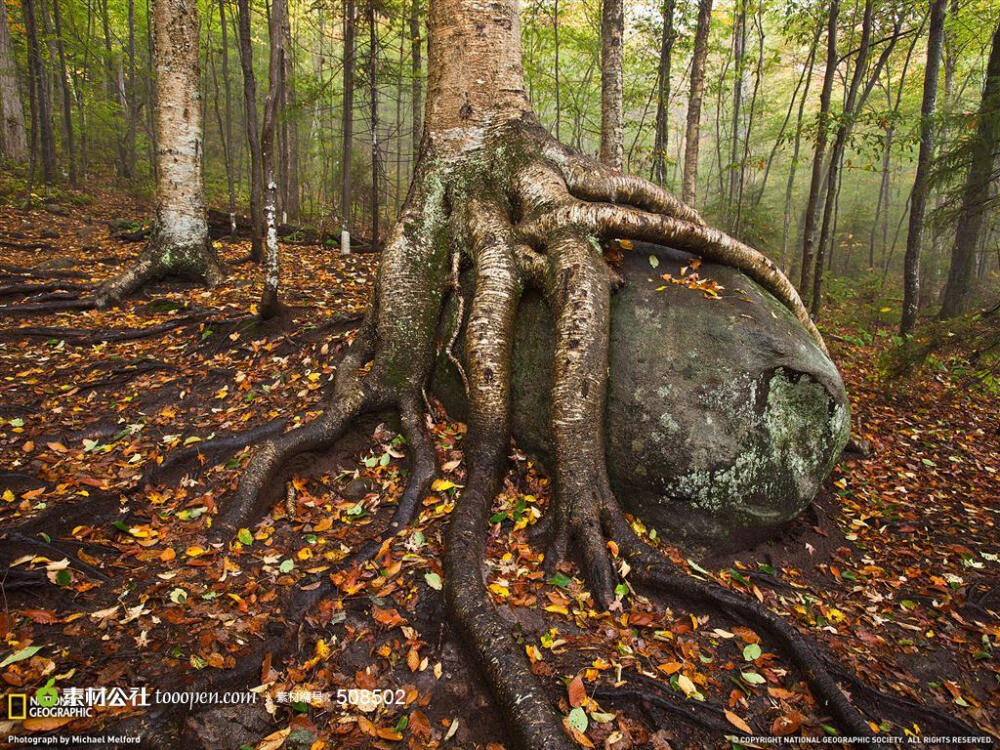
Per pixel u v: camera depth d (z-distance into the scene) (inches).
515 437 179.8
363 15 471.2
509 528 158.1
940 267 739.4
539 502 167.0
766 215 638.5
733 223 633.6
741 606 133.7
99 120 810.8
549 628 129.3
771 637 130.9
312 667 115.3
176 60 322.3
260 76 968.3
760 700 119.0
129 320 295.9
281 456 166.1
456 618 121.3
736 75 620.4
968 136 298.4
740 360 161.2
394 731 103.8
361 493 169.5
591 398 156.9
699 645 130.0
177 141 327.3
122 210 648.4
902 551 180.2
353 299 315.3
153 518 156.0
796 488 166.4
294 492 165.5
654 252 191.5
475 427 171.5
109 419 205.3
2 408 205.5
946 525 198.5
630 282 179.5
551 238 176.9
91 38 749.3
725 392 159.0
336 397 189.0
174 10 318.0
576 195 187.8
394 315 197.8
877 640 140.9
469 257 193.3
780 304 189.5
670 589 139.4
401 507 157.2
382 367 194.9
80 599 126.5
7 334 269.3
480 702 111.2
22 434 193.0
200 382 227.5
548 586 140.5
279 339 247.6
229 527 147.9
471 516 146.4
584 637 127.6
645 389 161.3
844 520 194.5
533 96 701.9
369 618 127.5
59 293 318.0
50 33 625.0
